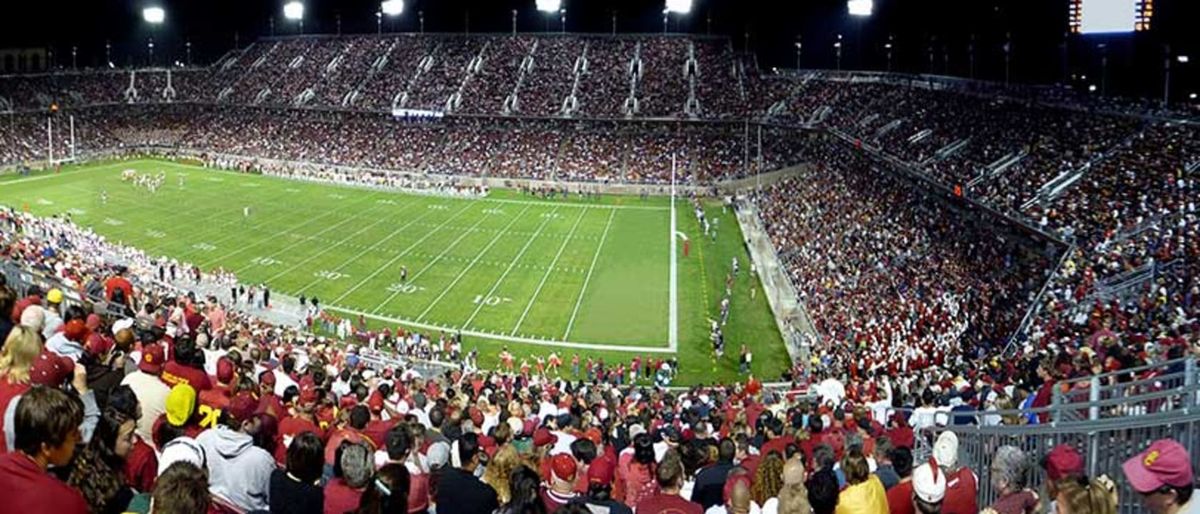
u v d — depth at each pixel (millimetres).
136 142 112125
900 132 76062
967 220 53844
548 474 11023
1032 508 8055
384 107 110625
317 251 61938
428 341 43938
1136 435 10320
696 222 74812
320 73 120938
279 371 18766
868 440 14398
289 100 116875
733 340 45594
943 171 61250
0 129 104438
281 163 103188
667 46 113438
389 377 24875
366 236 67062
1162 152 47656
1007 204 49688
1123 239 38781
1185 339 20688
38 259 31656
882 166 72188
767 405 24469
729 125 99875
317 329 45625
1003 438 12766
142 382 10133
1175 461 5871
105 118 116812
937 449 9312
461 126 107250
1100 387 14734
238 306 48750
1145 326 27391
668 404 26203
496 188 92375
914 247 51719
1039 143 57750
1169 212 39812
